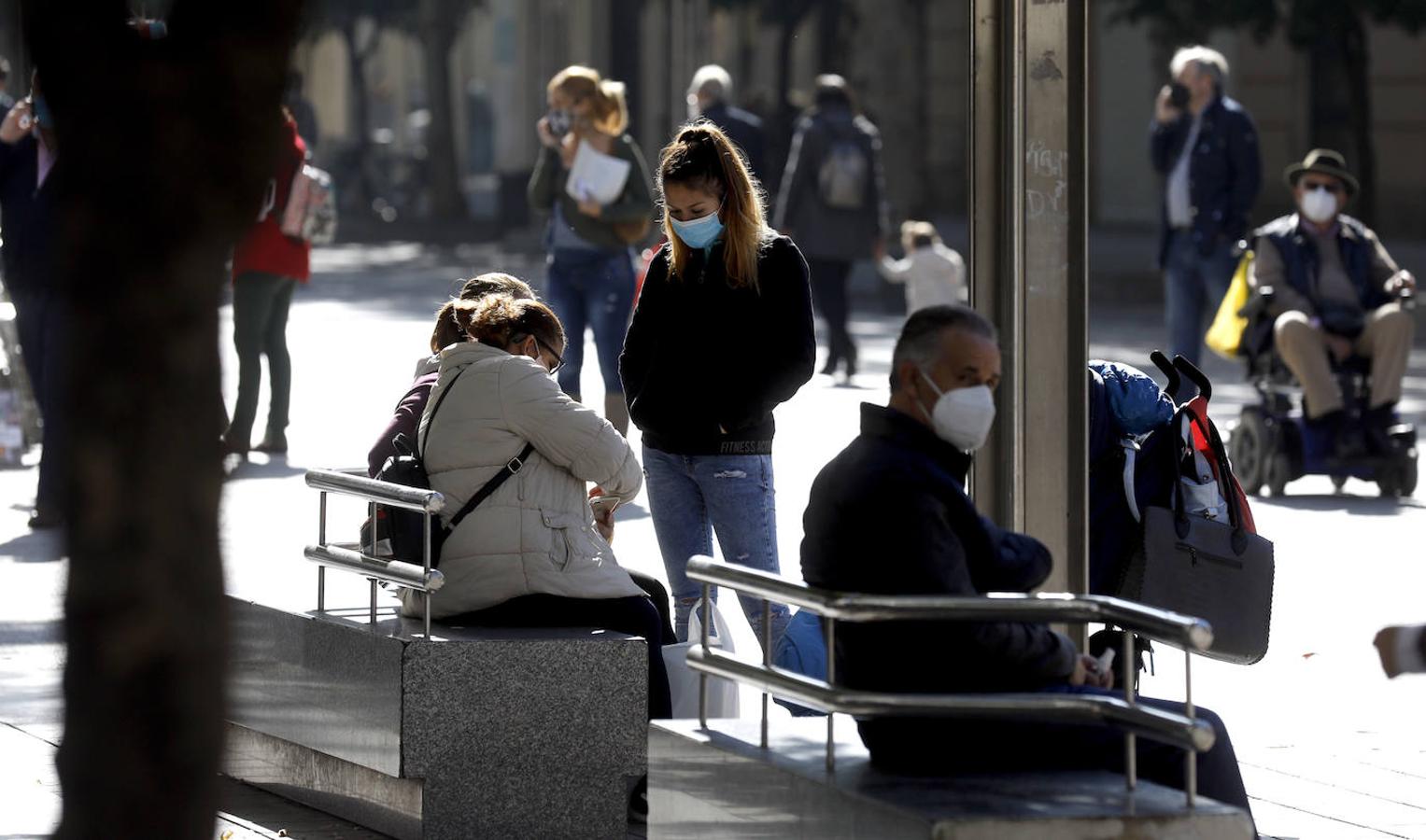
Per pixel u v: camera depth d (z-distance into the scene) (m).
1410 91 96.06
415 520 16.89
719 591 25.73
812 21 135.62
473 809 16.41
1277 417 36.06
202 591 9.13
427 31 123.00
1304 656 23.72
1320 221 35.97
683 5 94.19
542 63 153.75
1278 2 83.38
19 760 18.58
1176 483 17.23
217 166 9.16
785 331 18.41
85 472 9.00
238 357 37.06
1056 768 13.16
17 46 9.58
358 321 65.12
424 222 119.00
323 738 17.41
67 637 9.09
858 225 50.78
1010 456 16.08
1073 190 16.00
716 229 18.36
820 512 13.34
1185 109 43.62
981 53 16.09
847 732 14.18
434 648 16.27
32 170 31.38
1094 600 12.30
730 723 14.46
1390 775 18.97
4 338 39.91
